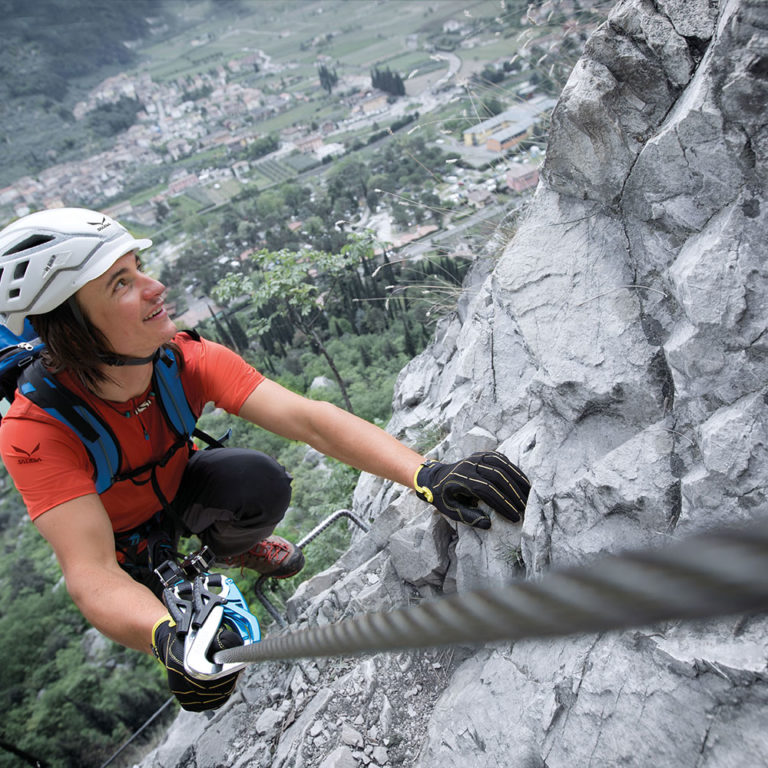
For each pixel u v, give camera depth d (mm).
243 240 61062
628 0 2332
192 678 1712
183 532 2994
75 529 2045
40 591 40625
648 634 1915
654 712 1816
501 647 2379
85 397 2158
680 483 2143
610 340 2424
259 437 17906
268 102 127562
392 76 97938
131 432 2291
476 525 2477
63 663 30516
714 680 1752
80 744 25922
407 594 3066
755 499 1968
